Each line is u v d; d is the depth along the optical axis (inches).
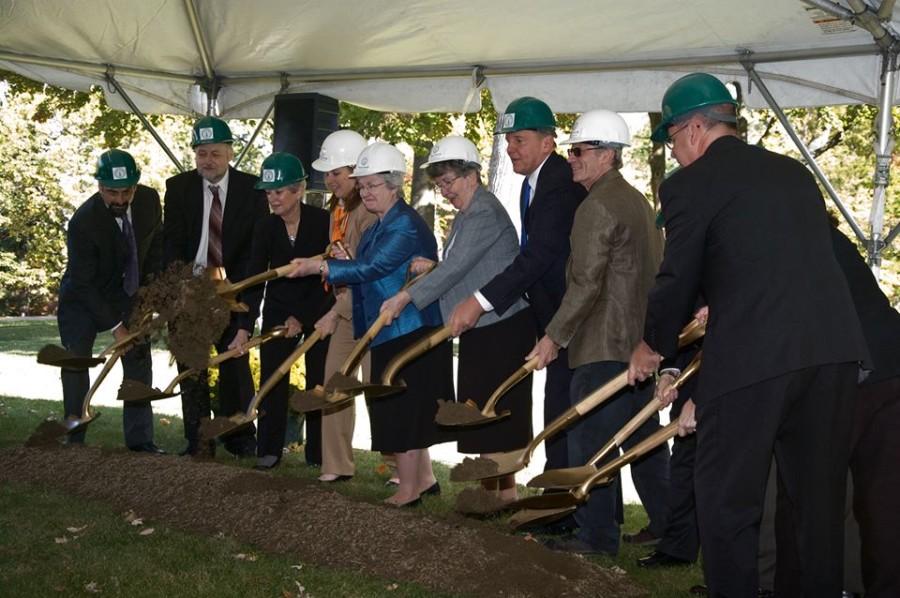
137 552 168.6
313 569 161.8
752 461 123.7
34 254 1016.2
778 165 129.0
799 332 122.1
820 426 124.2
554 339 170.7
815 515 124.8
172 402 389.7
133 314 229.6
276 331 233.9
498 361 190.5
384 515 171.3
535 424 390.9
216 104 327.0
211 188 254.8
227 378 255.9
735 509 124.6
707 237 128.2
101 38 293.6
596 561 173.5
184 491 194.9
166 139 977.5
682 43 249.9
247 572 158.7
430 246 202.2
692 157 136.9
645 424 183.9
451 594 151.3
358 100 313.3
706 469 126.8
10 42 291.9
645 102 270.7
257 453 250.1
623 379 154.6
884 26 220.5
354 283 197.6
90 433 289.6
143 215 261.3
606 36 252.7
